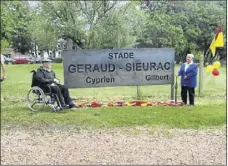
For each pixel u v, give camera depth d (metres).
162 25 30.52
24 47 39.44
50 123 6.57
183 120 6.65
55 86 7.71
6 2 17.91
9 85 13.31
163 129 6.07
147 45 31.75
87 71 8.71
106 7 27.41
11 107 8.14
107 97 10.19
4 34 18.34
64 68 8.58
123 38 27.33
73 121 6.69
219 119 6.68
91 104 8.44
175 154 4.57
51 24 28.00
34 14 28.16
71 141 5.28
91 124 6.45
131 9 27.81
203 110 7.61
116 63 8.86
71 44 29.73
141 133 5.79
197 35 27.16
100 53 8.74
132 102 8.67
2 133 5.80
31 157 4.48
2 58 10.34
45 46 29.05
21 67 24.59
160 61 9.04
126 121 6.63
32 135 5.67
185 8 29.84
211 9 21.77
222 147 4.87
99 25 26.95
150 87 12.65
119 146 4.97
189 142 5.18
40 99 7.79
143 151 4.71
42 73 7.80
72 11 27.14
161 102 8.66
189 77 8.12
